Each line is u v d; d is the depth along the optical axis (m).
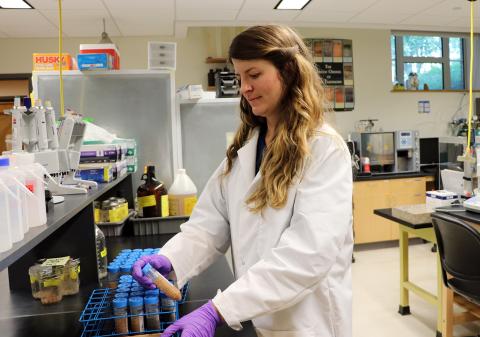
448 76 5.58
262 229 1.04
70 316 1.20
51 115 1.33
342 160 0.98
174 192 2.16
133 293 1.09
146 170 2.14
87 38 4.73
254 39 0.95
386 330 2.74
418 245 4.63
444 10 4.09
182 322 0.86
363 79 5.19
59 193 1.32
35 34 4.53
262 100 1.00
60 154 1.39
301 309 1.03
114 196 2.38
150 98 2.40
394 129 5.31
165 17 4.05
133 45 4.80
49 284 1.30
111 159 1.82
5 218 0.69
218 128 2.56
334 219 0.92
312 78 1.03
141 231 2.09
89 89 2.36
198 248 1.20
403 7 3.96
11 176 0.75
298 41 1.02
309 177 0.98
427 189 4.78
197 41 4.91
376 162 4.73
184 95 2.38
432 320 2.86
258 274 0.90
